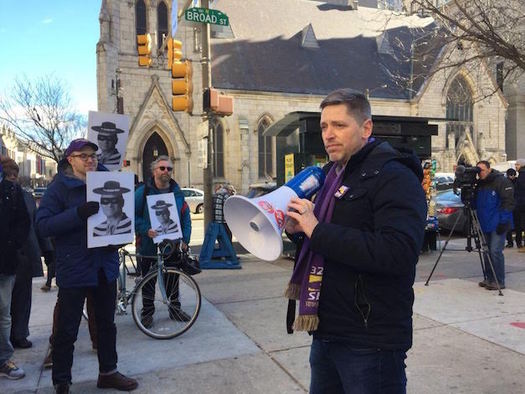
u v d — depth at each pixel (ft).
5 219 13.51
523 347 15.20
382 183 6.28
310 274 6.75
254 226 6.75
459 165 24.23
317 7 140.26
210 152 33.96
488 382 12.74
